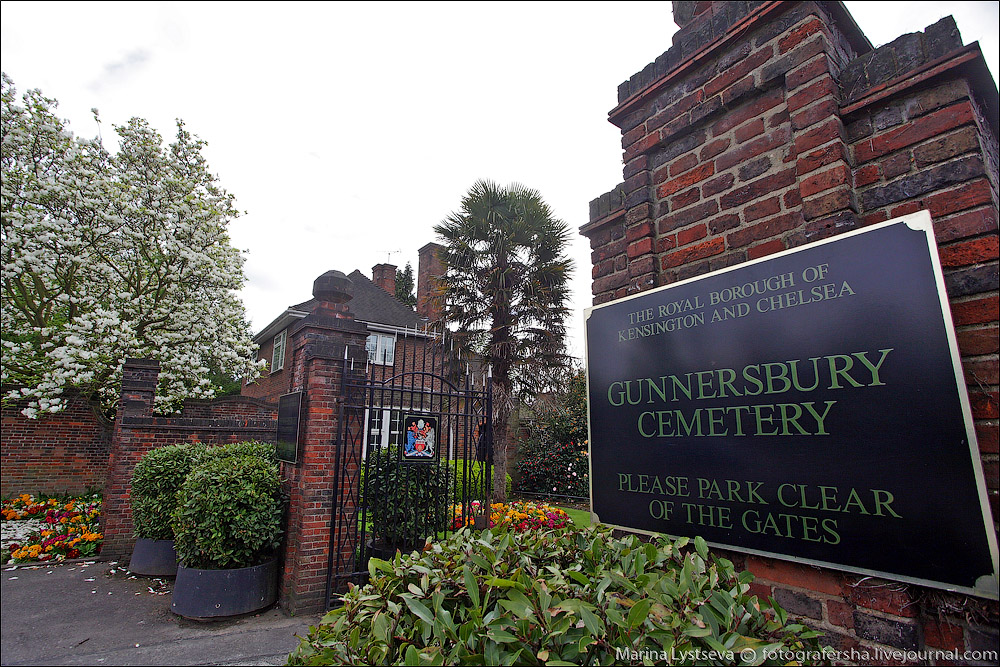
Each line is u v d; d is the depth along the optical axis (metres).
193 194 11.81
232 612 4.63
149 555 6.17
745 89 2.14
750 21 2.13
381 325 15.68
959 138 1.57
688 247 2.29
